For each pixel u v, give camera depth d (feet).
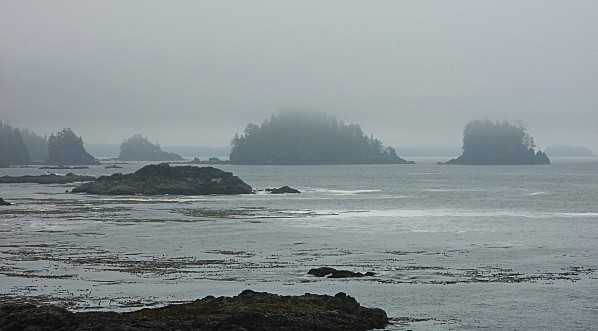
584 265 197.98
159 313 128.36
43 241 246.27
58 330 114.73
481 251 224.53
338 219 328.29
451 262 202.39
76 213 353.10
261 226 296.71
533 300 153.07
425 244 240.94
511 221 323.16
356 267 193.47
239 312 126.00
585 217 344.90
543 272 186.50
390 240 251.60
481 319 137.69
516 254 218.38
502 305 148.66
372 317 132.46
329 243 243.19
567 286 167.53
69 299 149.89
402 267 193.57
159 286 165.27
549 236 265.54
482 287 165.99
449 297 155.33
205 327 118.62
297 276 179.42
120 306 143.13
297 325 123.34
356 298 153.99
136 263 199.62
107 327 114.21
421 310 144.36
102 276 178.40
